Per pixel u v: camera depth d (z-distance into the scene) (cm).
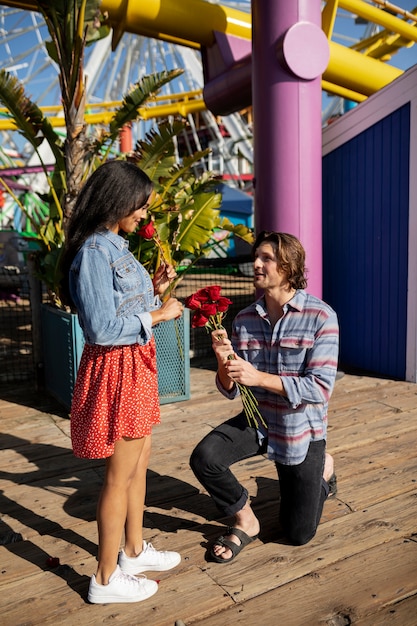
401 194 470
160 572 217
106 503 187
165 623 188
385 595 200
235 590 205
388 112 468
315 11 447
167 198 471
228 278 1230
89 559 228
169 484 296
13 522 259
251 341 229
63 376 415
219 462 220
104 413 178
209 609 194
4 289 951
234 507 227
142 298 182
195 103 1423
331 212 546
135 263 181
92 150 460
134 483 206
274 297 219
